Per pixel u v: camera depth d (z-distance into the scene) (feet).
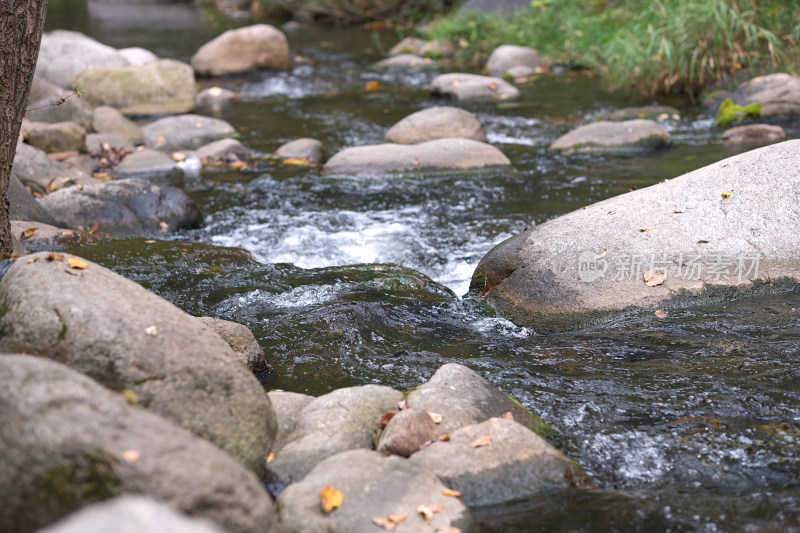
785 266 14.28
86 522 4.84
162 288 15.60
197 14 73.41
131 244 17.58
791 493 8.70
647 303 13.80
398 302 15.02
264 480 8.96
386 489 8.22
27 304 8.96
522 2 48.70
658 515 8.41
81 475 6.57
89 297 9.04
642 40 34.42
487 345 13.20
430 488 8.31
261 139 29.40
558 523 8.27
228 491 6.79
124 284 9.71
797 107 28.04
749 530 8.06
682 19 32.30
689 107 31.22
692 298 13.91
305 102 35.96
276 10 69.67
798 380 11.19
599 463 9.57
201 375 8.88
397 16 63.82
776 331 12.76
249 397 9.16
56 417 6.82
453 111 27.55
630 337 13.01
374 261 17.80
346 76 42.16
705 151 24.86
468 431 9.32
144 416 7.25
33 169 21.97
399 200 22.03
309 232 19.74
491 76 40.60
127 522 4.86
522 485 8.77
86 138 27.30
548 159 25.31
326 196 22.68
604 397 11.09
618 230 14.90
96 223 19.29
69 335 8.70
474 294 15.47
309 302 15.05
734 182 15.58
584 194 21.50
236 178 24.59
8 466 6.63
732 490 8.89
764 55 31.19
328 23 65.77
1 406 6.91
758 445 9.70
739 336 12.70
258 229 20.07
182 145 28.89
